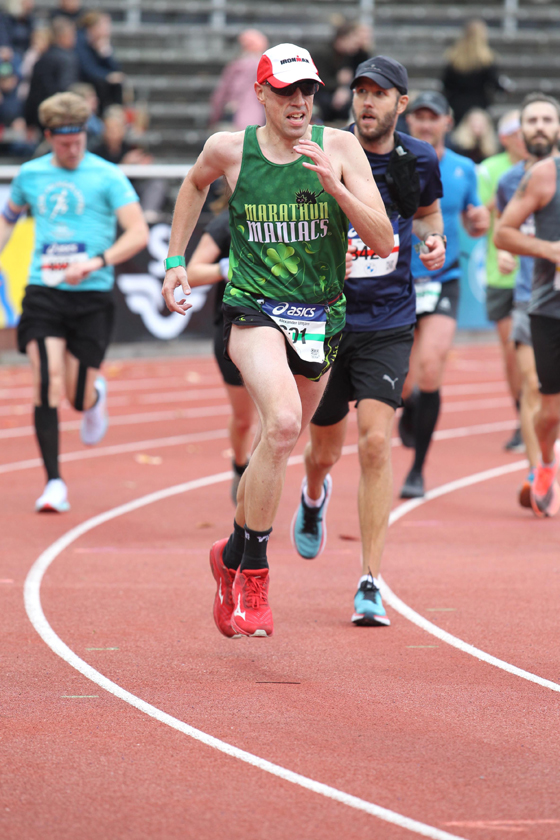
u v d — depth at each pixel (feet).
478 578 70.28
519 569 72.69
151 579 70.08
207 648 56.13
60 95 87.35
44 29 211.82
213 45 268.41
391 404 60.80
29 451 115.96
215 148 51.21
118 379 166.71
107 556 75.82
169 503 93.50
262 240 50.72
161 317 183.52
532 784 39.58
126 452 116.98
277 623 60.80
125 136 190.70
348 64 199.41
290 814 37.17
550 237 77.82
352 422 139.03
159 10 271.08
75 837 35.40
